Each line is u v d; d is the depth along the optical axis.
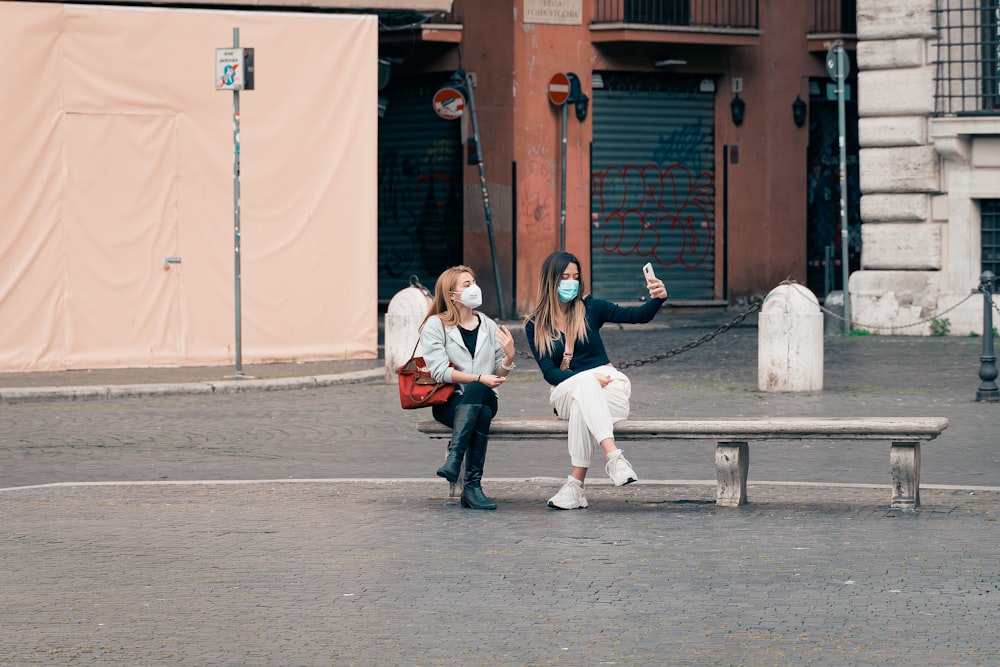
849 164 37.78
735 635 8.34
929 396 19.64
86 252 23.05
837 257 37.69
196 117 23.59
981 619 8.64
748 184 36.50
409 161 36.22
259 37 23.84
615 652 8.03
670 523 11.61
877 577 9.69
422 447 16.00
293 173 24.19
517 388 20.84
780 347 20.27
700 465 14.68
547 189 34.50
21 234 22.64
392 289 36.69
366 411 18.88
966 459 14.78
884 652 7.98
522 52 34.16
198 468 14.67
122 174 23.20
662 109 35.78
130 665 7.88
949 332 28.16
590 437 12.22
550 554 10.48
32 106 22.62
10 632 8.51
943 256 28.45
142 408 19.25
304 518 11.87
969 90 28.22
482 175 34.41
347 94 24.50
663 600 9.15
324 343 24.61
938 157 28.36
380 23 27.61
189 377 21.94
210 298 23.78
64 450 15.80
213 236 23.73
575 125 34.72
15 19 22.47
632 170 35.53
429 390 12.38
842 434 11.89
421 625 8.62
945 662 7.79
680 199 36.06
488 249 34.91
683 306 35.88
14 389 20.19
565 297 12.42
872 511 12.05
